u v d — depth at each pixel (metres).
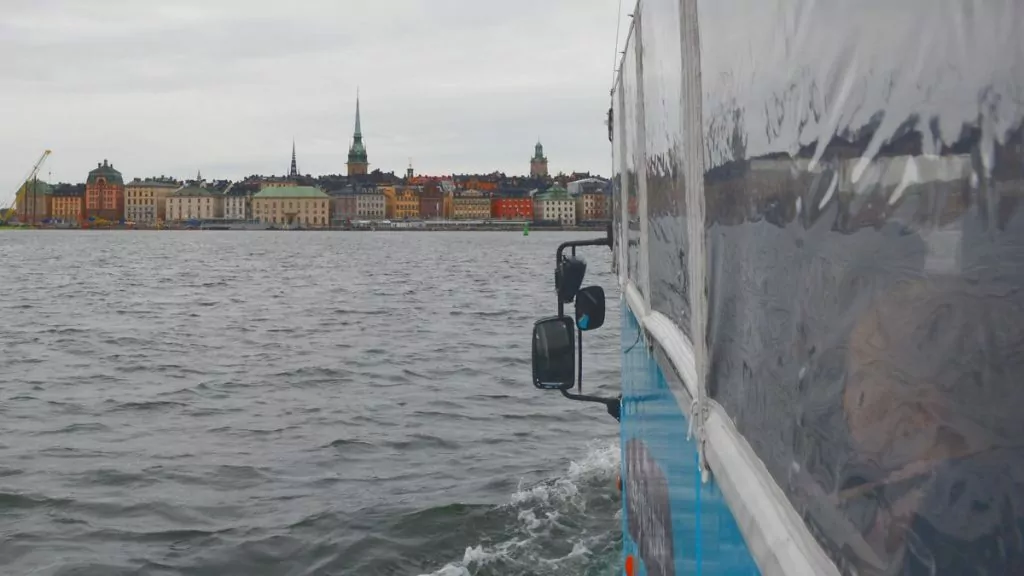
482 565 8.52
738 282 1.65
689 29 2.03
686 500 2.20
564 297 4.44
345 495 10.89
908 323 0.98
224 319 33.53
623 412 4.59
